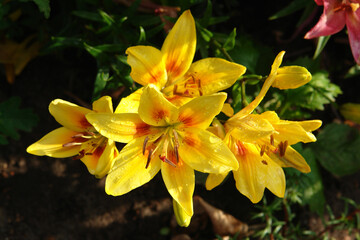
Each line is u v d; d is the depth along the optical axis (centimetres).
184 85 50
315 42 81
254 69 70
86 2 67
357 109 75
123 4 65
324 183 81
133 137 47
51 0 71
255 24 83
